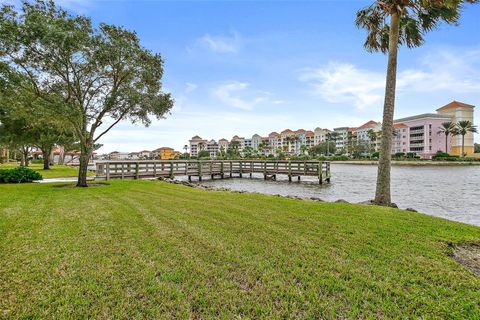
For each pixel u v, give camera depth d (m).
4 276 3.22
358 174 32.00
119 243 4.37
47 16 10.23
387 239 4.69
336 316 2.57
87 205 7.50
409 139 78.12
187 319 2.51
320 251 4.12
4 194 9.38
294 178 27.50
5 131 20.56
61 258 3.74
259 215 6.41
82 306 2.67
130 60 12.03
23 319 2.46
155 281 3.16
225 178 27.83
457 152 75.00
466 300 2.83
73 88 12.06
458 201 12.90
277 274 3.37
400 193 15.66
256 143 124.44
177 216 6.24
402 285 3.13
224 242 4.48
